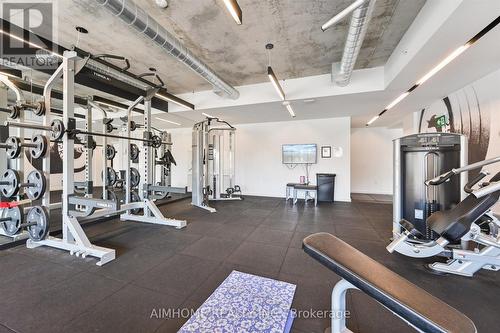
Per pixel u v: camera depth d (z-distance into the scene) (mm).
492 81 3285
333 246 1278
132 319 1565
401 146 2928
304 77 4559
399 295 965
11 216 2771
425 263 2439
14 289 1912
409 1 2465
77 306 1698
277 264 2414
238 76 4555
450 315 892
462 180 2604
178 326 1502
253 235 3367
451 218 2117
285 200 6418
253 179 7250
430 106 4957
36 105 2818
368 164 7941
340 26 2936
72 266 2338
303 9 2631
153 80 4707
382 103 4906
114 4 1910
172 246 2912
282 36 3180
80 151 8070
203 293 1875
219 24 2910
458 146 2627
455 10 1971
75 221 2734
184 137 8344
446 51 2668
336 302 1250
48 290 1901
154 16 2729
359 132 8031
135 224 3896
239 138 7387
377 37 3148
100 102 4977
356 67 4102
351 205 5734
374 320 1563
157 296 1830
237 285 1998
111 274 2180
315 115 6160
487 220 2215
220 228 3713
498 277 2123
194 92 5527
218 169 6539
